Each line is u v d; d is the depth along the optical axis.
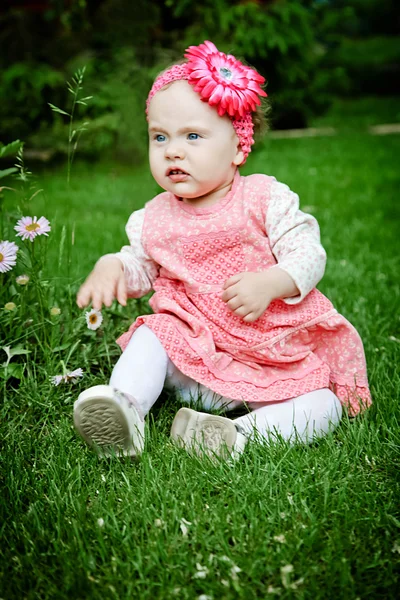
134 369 1.87
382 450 1.84
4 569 1.44
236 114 1.95
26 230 2.14
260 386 1.94
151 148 1.99
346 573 1.38
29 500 1.67
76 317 2.43
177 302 2.01
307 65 8.92
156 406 2.12
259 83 2.04
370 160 7.91
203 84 1.89
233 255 2.00
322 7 10.70
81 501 1.63
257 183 2.03
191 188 1.94
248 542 1.49
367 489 1.69
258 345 1.95
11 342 2.20
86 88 6.66
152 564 1.42
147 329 1.94
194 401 2.06
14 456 1.80
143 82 6.68
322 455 1.81
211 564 1.42
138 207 5.41
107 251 3.84
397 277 3.48
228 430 1.80
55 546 1.48
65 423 1.99
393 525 1.55
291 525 1.55
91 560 1.44
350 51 21.91
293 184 6.45
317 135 10.84
